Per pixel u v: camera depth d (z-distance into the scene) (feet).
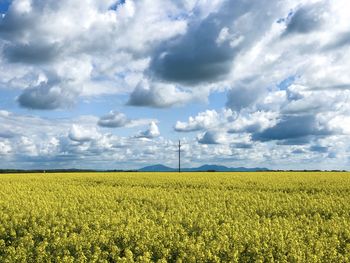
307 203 66.85
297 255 33.65
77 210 57.47
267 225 45.68
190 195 78.64
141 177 131.64
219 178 123.95
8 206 57.16
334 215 57.57
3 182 110.93
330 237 40.83
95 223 45.68
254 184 103.91
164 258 33.30
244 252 36.47
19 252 34.96
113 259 35.94
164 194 78.69
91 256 34.22
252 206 62.23
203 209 59.31
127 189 88.79
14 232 43.04
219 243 36.24
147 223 45.39
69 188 90.99
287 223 47.03
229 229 42.14
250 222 49.29
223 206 63.41
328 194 84.69
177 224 46.19
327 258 34.81
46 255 35.01
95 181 117.39
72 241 37.73
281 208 61.62
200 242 36.58
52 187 94.79
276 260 33.76
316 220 51.55
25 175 152.15
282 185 99.55
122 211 57.52
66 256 33.63
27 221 48.14
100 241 38.14
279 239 37.65
